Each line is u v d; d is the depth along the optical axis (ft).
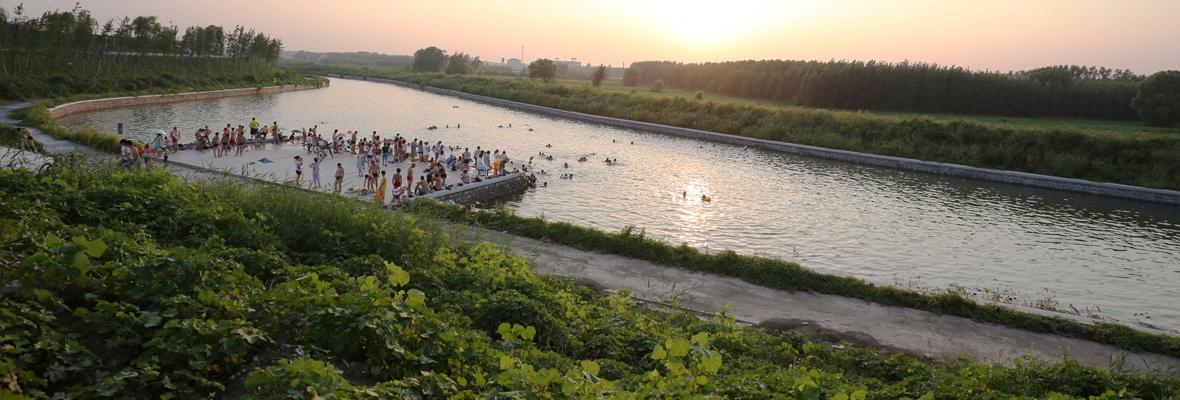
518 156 145.69
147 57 250.57
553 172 129.18
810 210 108.68
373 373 19.57
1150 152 150.92
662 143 187.01
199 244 31.07
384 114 216.33
